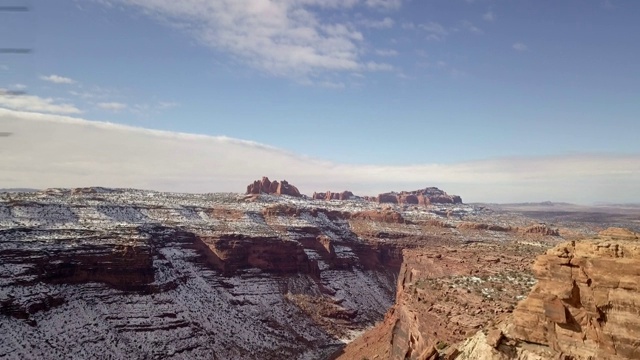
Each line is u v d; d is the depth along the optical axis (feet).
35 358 264.72
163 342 334.24
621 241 129.18
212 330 380.37
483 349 143.43
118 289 355.77
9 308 281.74
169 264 436.35
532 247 396.57
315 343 437.17
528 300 139.44
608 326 120.88
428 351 168.25
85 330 306.14
